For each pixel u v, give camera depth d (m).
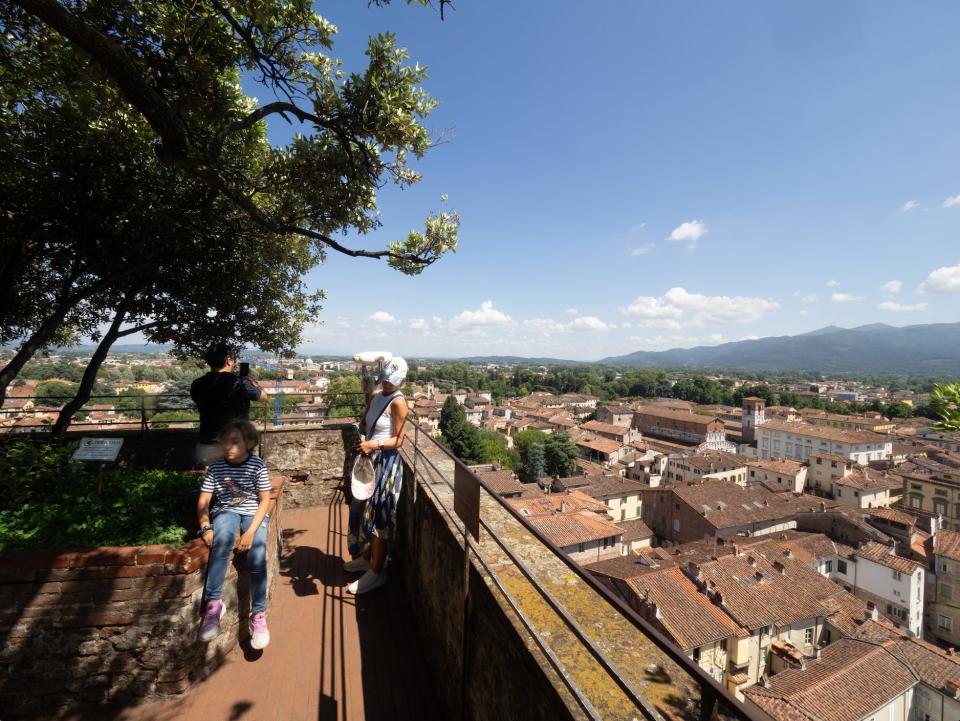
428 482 3.61
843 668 15.79
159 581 2.73
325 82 5.01
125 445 6.89
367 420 3.88
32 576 2.60
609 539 26.98
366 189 5.96
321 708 2.72
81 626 2.65
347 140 5.16
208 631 2.77
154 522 3.22
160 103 3.42
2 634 2.57
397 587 4.17
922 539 34.59
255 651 3.21
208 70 4.86
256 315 8.89
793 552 30.64
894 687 14.99
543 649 1.46
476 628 2.23
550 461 59.72
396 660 3.19
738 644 17.69
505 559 2.55
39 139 5.49
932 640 31.38
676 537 39.41
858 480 50.34
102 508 3.25
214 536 2.90
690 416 81.94
